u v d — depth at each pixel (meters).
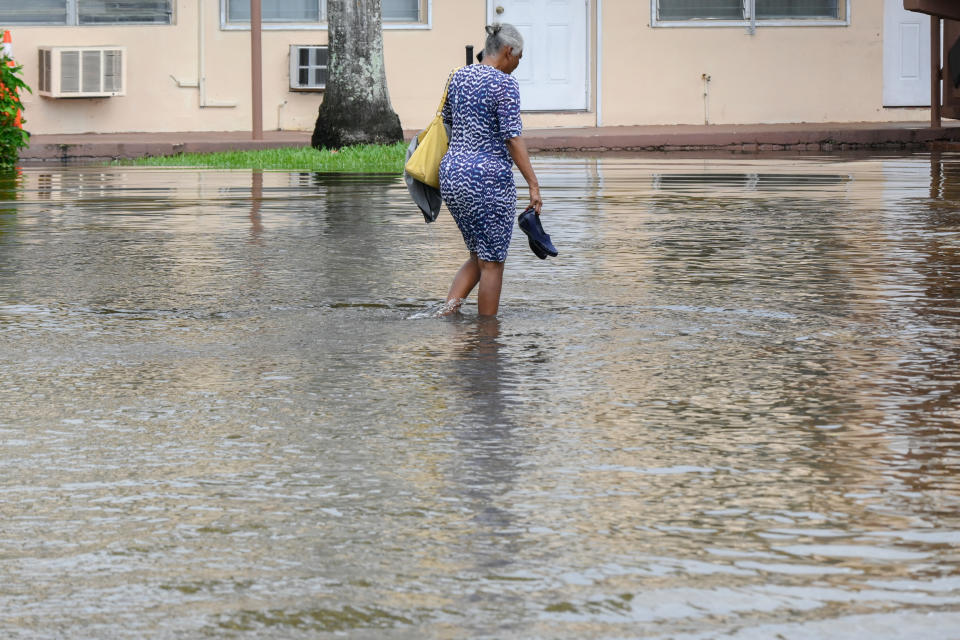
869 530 5.82
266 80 36.25
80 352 9.81
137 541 5.70
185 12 35.72
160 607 5.01
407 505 6.18
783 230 17.45
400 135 32.50
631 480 6.57
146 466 6.83
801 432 7.49
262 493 6.37
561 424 7.68
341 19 31.81
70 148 32.62
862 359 9.48
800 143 35.16
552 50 37.28
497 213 11.03
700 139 34.88
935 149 34.19
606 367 9.22
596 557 5.50
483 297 11.22
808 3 37.59
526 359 9.51
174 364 9.38
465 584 5.22
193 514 6.06
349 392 8.51
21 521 5.95
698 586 5.19
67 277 13.62
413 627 4.83
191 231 17.73
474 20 36.78
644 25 37.31
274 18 36.19
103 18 35.47
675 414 7.91
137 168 29.88
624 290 12.62
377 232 17.55
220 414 7.95
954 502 6.21
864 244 15.98
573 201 21.56
